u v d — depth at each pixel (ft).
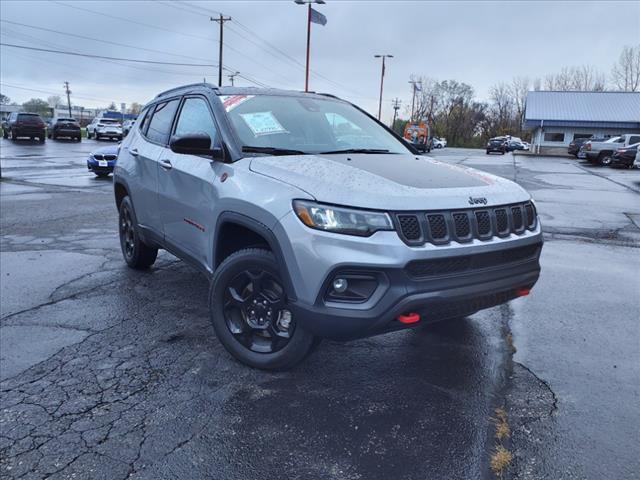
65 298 16.31
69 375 11.44
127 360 12.16
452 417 9.89
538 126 163.63
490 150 166.20
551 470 8.41
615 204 40.45
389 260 9.22
